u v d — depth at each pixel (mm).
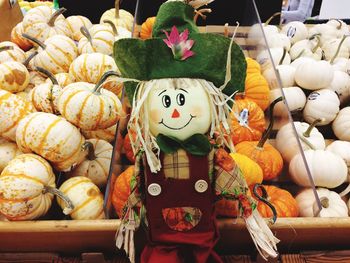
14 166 501
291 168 601
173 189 409
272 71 743
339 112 742
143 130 423
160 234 434
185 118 393
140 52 400
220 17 1035
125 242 451
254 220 448
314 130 694
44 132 519
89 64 665
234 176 435
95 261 509
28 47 901
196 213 421
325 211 562
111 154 615
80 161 595
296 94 752
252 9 896
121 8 1147
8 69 667
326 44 940
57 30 868
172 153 403
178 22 419
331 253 514
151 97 402
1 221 496
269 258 497
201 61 400
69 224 479
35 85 744
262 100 737
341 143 670
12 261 517
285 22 1338
